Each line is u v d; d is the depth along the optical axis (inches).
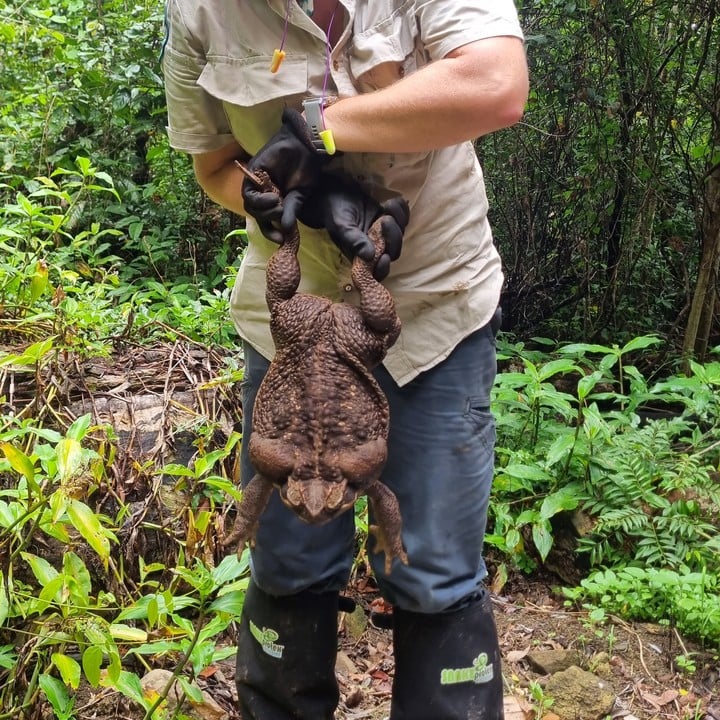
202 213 190.5
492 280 66.7
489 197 198.1
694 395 128.0
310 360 52.5
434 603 63.8
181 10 62.1
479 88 53.6
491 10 55.1
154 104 188.7
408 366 63.7
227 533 101.7
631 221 186.9
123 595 93.5
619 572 106.9
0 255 134.9
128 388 111.0
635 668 96.4
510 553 116.4
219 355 124.0
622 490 114.7
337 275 66.4
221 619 70.8
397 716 67.8
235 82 61.6
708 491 112.7
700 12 170.4
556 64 176.1
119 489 96.3
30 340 113.1
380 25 58.1
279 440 51.3
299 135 57.3
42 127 193.6
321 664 70.7
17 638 83.1
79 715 81.5
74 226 178.2
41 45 200.7
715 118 166.6
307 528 66.2
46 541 91.0
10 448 62.2
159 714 74.3
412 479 64.3
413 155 61.3
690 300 186.5
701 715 88.3
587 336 192.7
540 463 120.0
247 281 71.1
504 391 130.1
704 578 98.9
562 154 191.9
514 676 94.7
